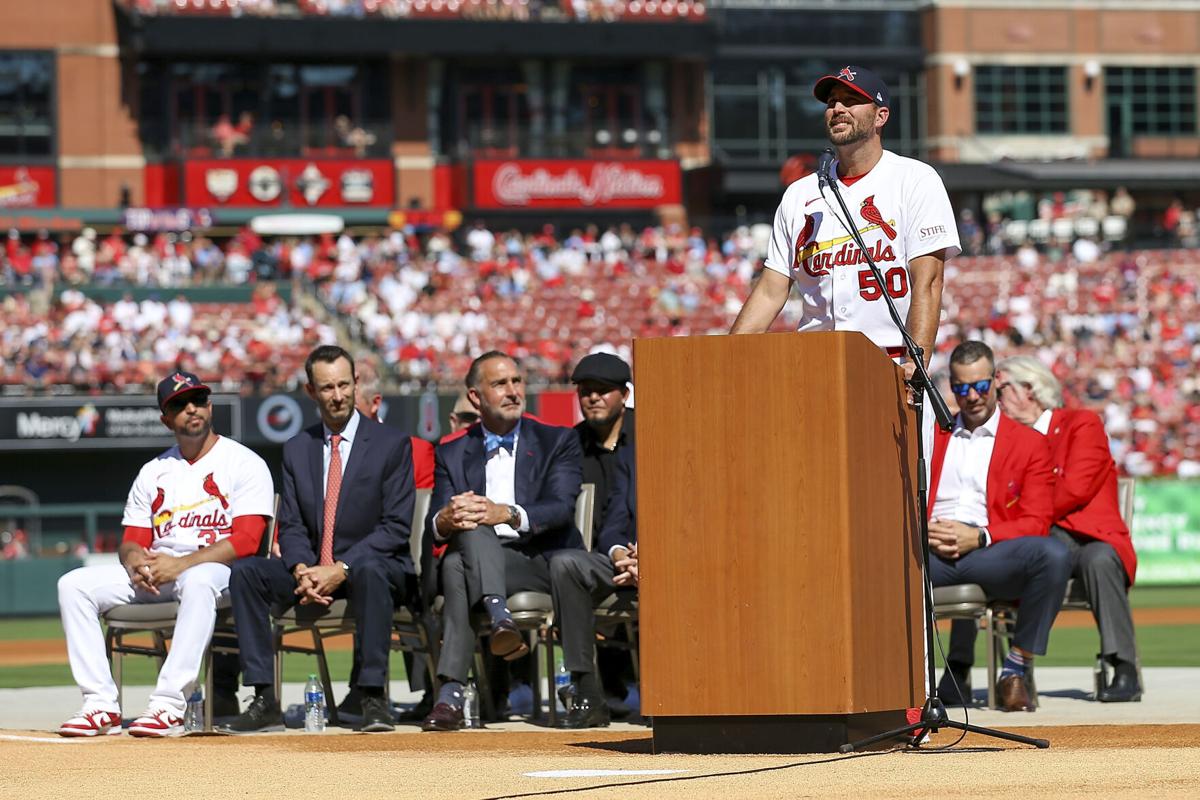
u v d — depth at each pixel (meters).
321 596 12.85
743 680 9.27
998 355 53.69
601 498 14.08
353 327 52.88
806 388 9.18
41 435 47.12
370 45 62.66
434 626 13.49
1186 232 64.81
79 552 39.47
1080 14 71.12
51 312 51.12
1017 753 9.26
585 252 59.84
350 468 13.34
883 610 9.71
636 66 66.12
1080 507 14.66
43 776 9.31
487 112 64.94
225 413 47.84
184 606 12.84
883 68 69.81
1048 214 66.56
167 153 62.62
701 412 9.37
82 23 62.22
